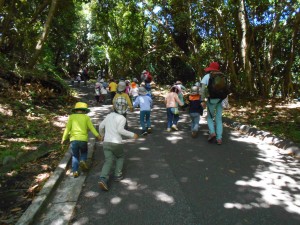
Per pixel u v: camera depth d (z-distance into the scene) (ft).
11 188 16.98
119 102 17.61
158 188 16.60
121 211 14.20
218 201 14.94
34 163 20.95
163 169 19.48
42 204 14.26
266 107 42.45
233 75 52.60
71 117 18.57
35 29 62.34
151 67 103.09
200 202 14.88
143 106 29.04
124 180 17.80
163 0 59.72
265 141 26.20
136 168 19.77
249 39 51.11
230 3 47.03
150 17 72.28
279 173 18.53
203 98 25.17
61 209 14.42
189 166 19.97
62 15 73.10
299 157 21.53
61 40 88.79
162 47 86.63
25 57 53.52
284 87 50.98
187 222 13.08
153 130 31.35
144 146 25.07
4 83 39.75
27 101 37.96
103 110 45.37
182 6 57.41
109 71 143.74
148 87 49.62
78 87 88.07
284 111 38.60
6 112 33.17
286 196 15.42
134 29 94.27
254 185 16.79
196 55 62.80
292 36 49.47
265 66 51.65
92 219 13.55
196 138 27.50
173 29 76.38
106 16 80.59
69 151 22.54
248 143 25.58
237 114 38.75
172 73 100.68
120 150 17.30
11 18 55.98
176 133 29.71
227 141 26.32
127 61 106.93
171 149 24.02
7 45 56.90
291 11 44.68
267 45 53.26
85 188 16.87
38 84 44.47
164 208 14.37
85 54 181.98
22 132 27.71
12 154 22.06
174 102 30.14
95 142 26.55
